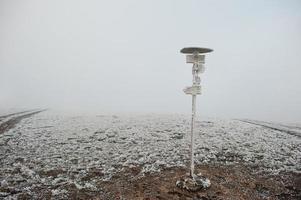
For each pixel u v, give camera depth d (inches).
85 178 681.6
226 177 679.7
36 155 842.2
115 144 962.1
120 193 601.3
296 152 896.3
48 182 658.2
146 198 575.2
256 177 690.2
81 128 1259.2
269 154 864.3
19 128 1237.7
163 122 1454.2
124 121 1507.1
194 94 604.4
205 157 817.5
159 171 708.0
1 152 867.4
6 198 579.5
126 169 730.2
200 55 592.7
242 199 580.1
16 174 698.8
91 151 884.0
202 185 604.1
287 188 642.2
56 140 1016.2
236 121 1615.4
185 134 1119.6
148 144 957.8
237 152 872.9
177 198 572.7
